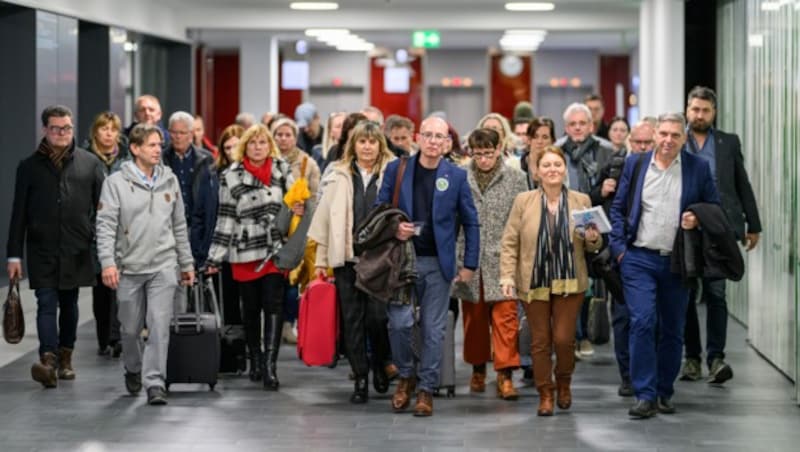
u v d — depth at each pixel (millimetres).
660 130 11352
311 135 21500
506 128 15297
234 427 11312
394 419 11648
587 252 11695
